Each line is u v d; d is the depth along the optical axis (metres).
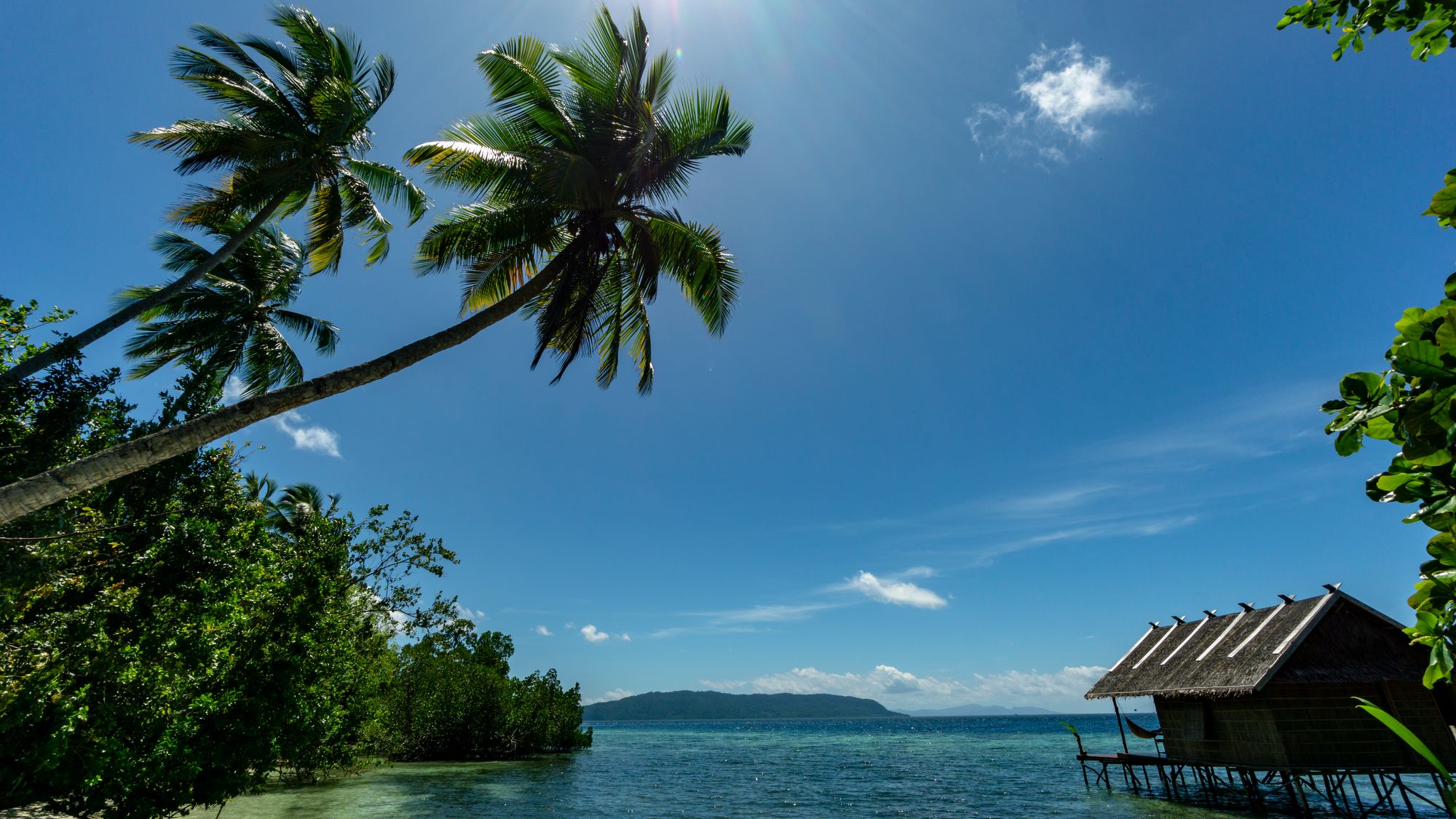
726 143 14.79
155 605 11.12
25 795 9.44
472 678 45.28
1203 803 22.42
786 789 32.56
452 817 20.83
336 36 17.55
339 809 20.91
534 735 49.47
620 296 15.89
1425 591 2.10
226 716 12.22
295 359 25.73
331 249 19.08
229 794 12.10
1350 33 3.27
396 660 37.41
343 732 24.41
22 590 9.36
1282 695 19.00
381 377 10.57
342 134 17.00
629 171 13.19
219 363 23.11
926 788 32.16
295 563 15.13
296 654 13.79
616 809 24.97
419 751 43.06
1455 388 1.87
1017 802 25.97
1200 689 20.23
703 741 98.81
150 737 10.88
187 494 12.70
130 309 15.48
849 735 122.62
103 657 10.12
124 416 12.76
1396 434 2.06
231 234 22.67
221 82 16.05
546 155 12.06
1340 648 19.14
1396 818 19.19
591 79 13.36
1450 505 1.94
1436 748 17.98
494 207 12.97
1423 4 3.00
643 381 16.44
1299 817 18.55
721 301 14.65
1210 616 24.64
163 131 15.34
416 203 19.91
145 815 10.52
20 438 11.00
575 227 13.70
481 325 11.85
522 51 13.20
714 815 24.23
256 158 16.27
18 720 8.83
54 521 10.18
